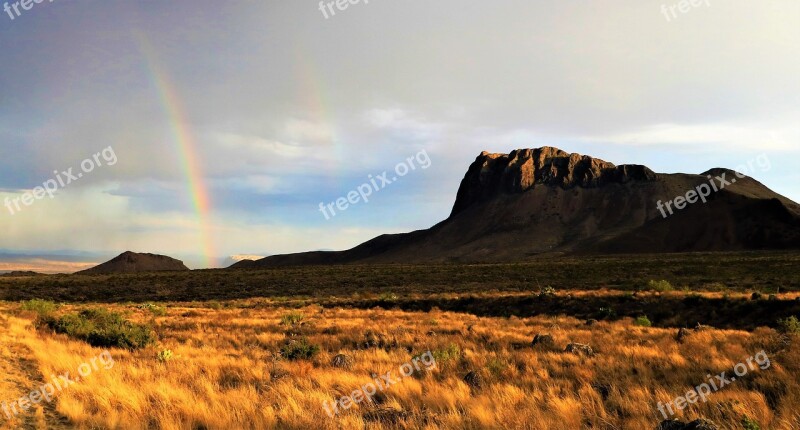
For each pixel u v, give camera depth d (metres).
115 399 9.12
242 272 107.56
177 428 7.75
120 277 96.38
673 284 45.59
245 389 10.26
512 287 55.16
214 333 21.83
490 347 17.39
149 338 17.61
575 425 8.09
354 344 18.98
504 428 7.87
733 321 24.91
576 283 55.50
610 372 12.10
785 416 7.89
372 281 75.56
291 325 25.50
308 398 9.63
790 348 13.05
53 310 27.78
